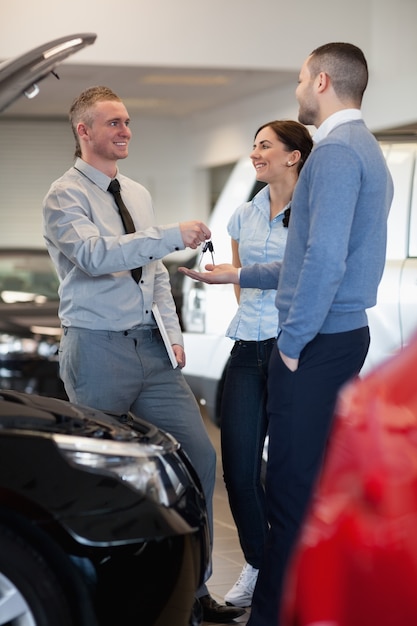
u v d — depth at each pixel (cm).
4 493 321
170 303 496
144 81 1408
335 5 1284
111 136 466
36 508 321
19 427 344
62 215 458
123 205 473
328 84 406
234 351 487
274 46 1277
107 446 337
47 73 523
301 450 399
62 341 473
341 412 208
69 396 471
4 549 317
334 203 381
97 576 325
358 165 387
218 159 1722
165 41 1244
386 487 198
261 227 489
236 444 481
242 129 1625
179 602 343
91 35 512
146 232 446
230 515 656
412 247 668
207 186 1784
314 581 202
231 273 470
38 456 328
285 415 400
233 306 772
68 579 324
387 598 194
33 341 884
